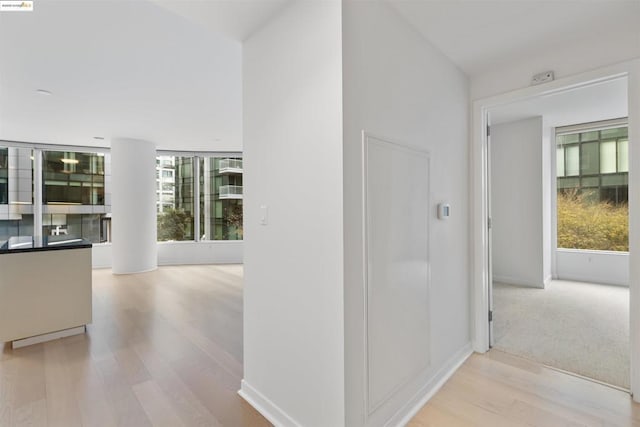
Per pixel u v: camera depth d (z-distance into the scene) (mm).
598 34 2146
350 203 1548
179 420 1872
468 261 2770
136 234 6125
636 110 2000
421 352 2100
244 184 2137
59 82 3312
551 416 1903
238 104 4031
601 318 3566
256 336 2033
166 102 3949
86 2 2082
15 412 1941
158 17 2260
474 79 2768
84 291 3193
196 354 2705
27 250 2912
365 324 1637
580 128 5195
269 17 1889
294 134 1744
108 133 5461
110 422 1853
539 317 3615
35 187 5984
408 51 2004
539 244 4977
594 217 5266
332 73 1533
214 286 5137
